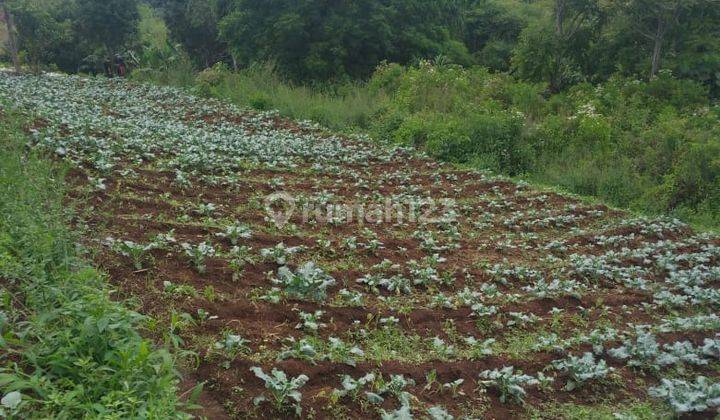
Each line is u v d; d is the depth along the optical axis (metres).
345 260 6.95
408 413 4.15
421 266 6.99
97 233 6.11
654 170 12.90
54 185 5.68
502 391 4.84
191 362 4.40
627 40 20.33
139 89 19.09
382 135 15.43
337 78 22.19
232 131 13.95
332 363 4.74
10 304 4.41
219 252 6.44
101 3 25.19
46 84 17.81
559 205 11.10
